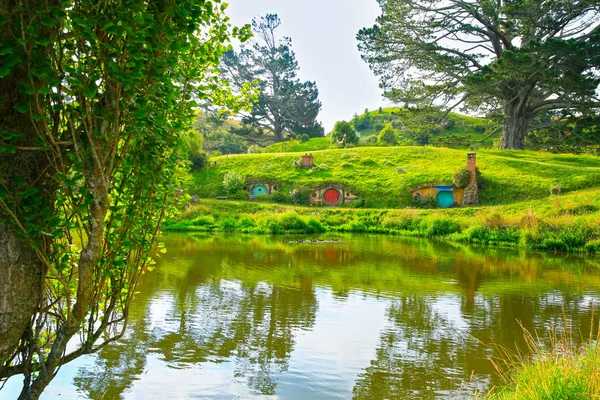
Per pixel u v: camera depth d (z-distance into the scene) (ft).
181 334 32.01
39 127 12.01
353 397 23.15
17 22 10.69
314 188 163.02
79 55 11.66
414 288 48.98
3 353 11.70
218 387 24.03
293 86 306.55
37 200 11.60
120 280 15.43
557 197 129.70
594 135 146.51
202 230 116.06
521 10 133.69
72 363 26.53
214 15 16.49
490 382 25.25
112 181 13.99
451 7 154.10
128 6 11.35
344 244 89.92
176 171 16.03
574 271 60.75
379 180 167.94
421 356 29.07
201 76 17.35
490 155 175.83
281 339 31.63
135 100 12.51
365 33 161.07
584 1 135.03
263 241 93.40
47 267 12.77
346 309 39.78
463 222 108.06
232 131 311.68
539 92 169.48
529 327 35.32
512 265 65.46
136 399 22.57
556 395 17.89
